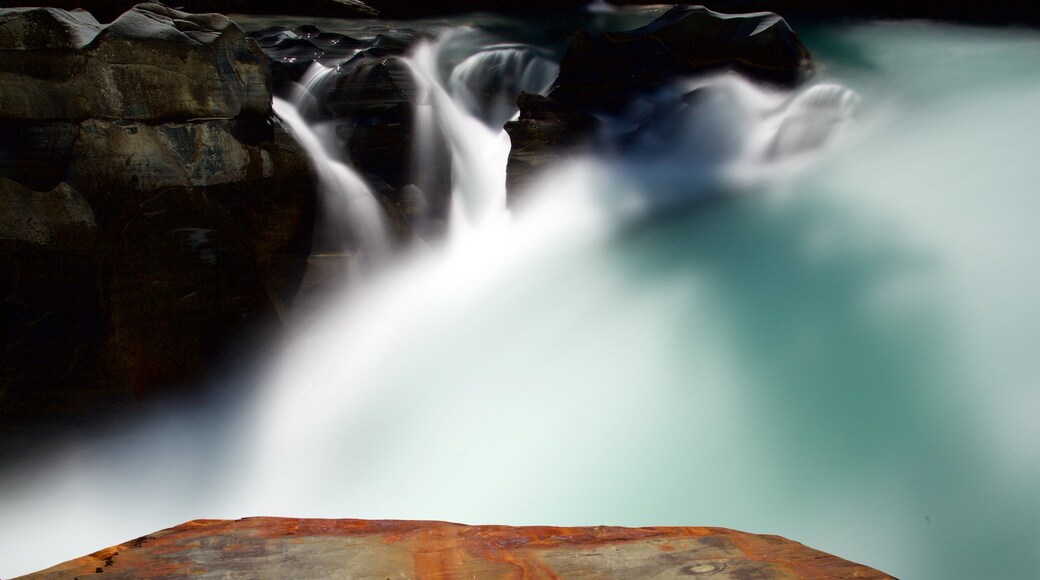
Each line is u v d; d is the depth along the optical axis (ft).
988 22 40.75
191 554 9.05
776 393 18.66
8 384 17.90
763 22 30.30
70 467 18.22
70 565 8.76
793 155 27.30
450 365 21.71
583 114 28.78
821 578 8.50
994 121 25.68
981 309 18.45
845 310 20.11
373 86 26.22
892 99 28.37
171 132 18.70
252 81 20.16
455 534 9.65
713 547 9.25
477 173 29.48
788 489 16.76
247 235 20.31
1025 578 14.47
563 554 9.05
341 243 22.31
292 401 20.40
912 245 20.95
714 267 22.91
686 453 17.97
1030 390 16.53
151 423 18.69
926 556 15.30
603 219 26.04
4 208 17.74
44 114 17.66
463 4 50.83
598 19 47.93
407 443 20.02
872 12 44.16
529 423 19.75
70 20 18.04
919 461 16.38
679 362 20.51
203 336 19.01
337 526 9.93
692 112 28.73
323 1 46.09
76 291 18.22
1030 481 15.38
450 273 25.09
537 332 22.57
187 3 42.93
